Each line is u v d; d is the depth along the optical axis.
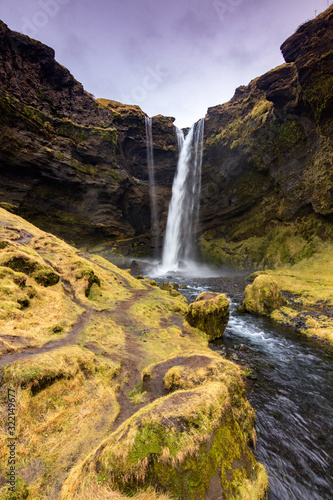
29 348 5.89
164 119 51.81
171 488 2.91
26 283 9.21
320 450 5.53
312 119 29.70
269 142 36.06
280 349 11.39
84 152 39.66
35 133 34.66
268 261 35.47
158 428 3.27
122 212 47.72
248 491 3.47
